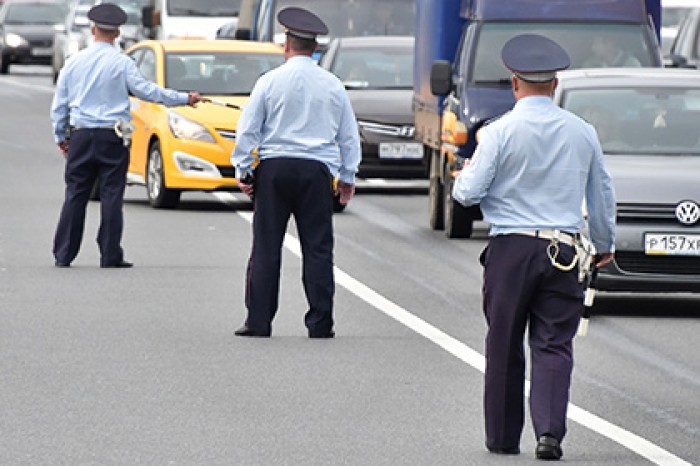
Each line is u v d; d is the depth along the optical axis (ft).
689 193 88.33
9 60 365.81
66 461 55.26
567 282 56.90
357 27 196.03
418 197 158.61
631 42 128.16
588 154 57.31
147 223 129.18
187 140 138.21
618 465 55.72
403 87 164.35
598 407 65.77
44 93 299.17
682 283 87.97
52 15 369.50
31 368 71.41
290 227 127.24
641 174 89.76
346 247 118.01
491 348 57.31
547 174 56.85
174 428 60.34
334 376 70.59
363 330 82.74
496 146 56.65
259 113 78.64
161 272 101.76
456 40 134.92
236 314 86.63
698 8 172.14
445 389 68.23
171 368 71.77
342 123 79.77
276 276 79.97
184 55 146.72
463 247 119.14
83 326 82.28
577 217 57.16
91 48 102.42
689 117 98.02
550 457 56.29
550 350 56.90
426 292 96.22
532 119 57.00
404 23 196.85
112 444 57.77
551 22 128.26
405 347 77.97
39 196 146.61
